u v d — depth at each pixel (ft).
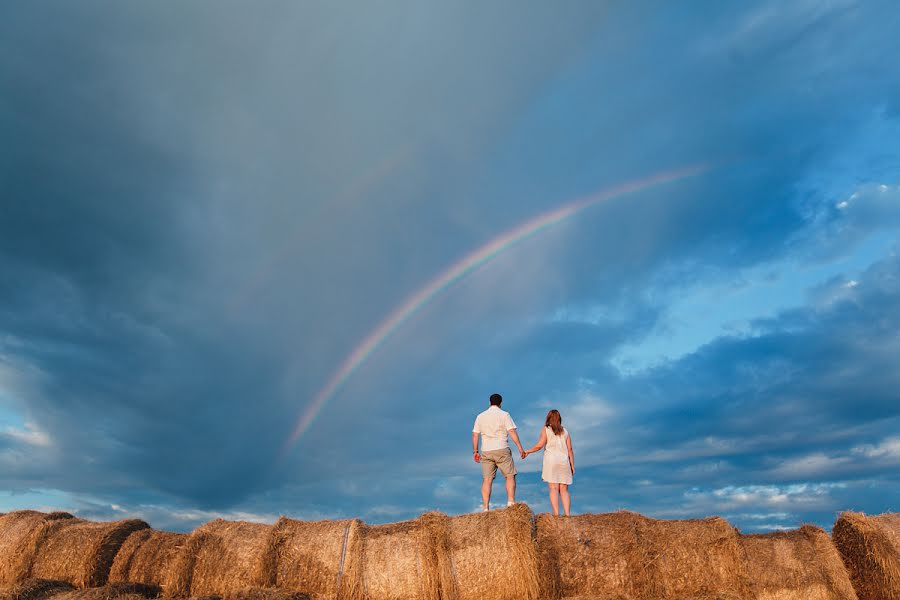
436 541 28.81
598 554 27.76
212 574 29.22
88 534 31.24
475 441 40.01
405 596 28.14
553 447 38.47
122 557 30.66
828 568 27.40
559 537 28.45
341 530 29.86
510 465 39.22
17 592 28.25
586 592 27.17
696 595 26.61
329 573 28.71
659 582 27.12
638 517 28.89
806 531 28.68
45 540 31.37
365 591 28.32
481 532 28.78
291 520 30.91
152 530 32.37
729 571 27.07
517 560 27.66
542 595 27.22
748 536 28.71
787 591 26.86
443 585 27.94
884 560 26.81
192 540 30.01
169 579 29.53
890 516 28.63
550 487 37.86
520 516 28.40
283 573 29.04
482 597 27.76
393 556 28.81
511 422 39.60
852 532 28.22
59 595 28.55
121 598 27.45
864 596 27.63
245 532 30.48
